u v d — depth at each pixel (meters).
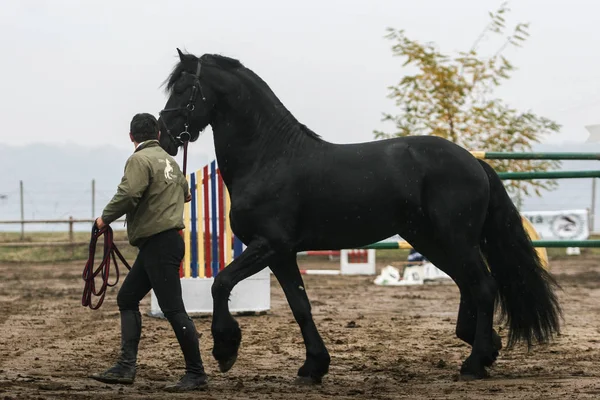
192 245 14.94
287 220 8.98
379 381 9.09
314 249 9.40
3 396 7.67
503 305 9.80
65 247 34.47
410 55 28.47
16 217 45.28
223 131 9.25
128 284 8.66
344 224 9.12
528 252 9.67
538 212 34.53
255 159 9.13
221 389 8.50
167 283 8.44
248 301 15.27
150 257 8.45
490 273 9.62
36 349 11.66
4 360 10.62
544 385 8.51
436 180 9.27
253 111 9.20
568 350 11.34
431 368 10.05
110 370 8.57
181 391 8.35
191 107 9.18
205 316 15.12
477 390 8.32
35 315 16.12
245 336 12.70
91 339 12.71
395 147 9.36
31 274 27.02
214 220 14.88
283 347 11.70
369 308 17.41
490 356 9.27
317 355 8.98
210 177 14.91
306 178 9.05
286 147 9.15
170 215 8.44
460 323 9.79
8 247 34.69
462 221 9.23
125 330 8.64
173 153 9.23
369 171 9.15
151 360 10.65
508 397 7.83
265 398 7.93
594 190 36.03
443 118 28.34
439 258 9.90
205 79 9.22
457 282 9.85
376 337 12.82
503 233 9.65
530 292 9.65
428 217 9.34
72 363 10.38
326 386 8.80
